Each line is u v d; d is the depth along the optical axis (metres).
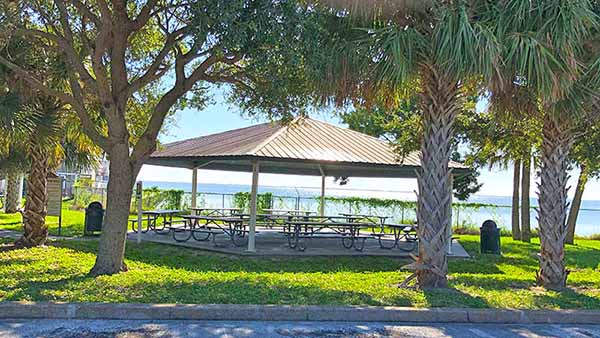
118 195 8.44
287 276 8.60
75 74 9.02
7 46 8.76
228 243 13.84
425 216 7.72
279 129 13.77
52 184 14.52
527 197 18.91
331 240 15.68
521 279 9.03
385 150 14.19
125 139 8.45
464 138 15.70
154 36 10.48
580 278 9.83
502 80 6.62
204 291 6.94
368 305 6.54
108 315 6.02
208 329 5.70
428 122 7.73
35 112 9.34
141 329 5.62
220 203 26.08
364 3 6.91
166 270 9.15
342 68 7.12
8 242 12.22
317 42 6.93
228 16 6.21
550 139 8.22
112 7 8.61
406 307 6.53
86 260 9.89
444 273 7.70
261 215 16.02
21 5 7.95
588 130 9.85
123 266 8.61
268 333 5.64
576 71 6.64
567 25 6.38
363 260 11.97
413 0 6.75
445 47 6.36
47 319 5.90
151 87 11.64
